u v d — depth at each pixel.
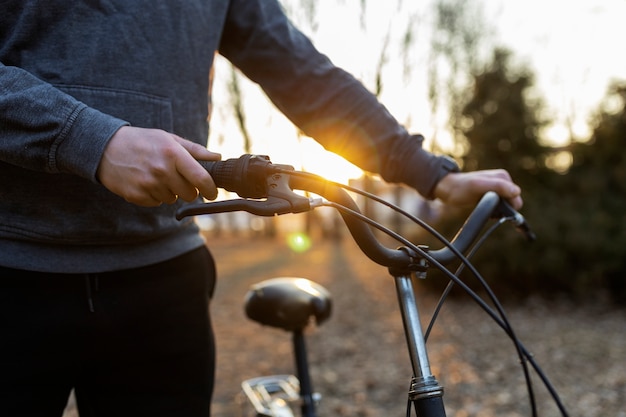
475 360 4.62
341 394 4.08
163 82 1.16
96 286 1.14
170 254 1.24
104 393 1.24
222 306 7.72
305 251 16.44
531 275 6.34
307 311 1.92
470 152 7.10
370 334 5.70
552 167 6.98
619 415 3.46
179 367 1.28
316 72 1.43
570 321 5.62
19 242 1.08
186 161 0.84
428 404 0.90
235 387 4.29
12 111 0.90
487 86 7.15
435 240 6.59
